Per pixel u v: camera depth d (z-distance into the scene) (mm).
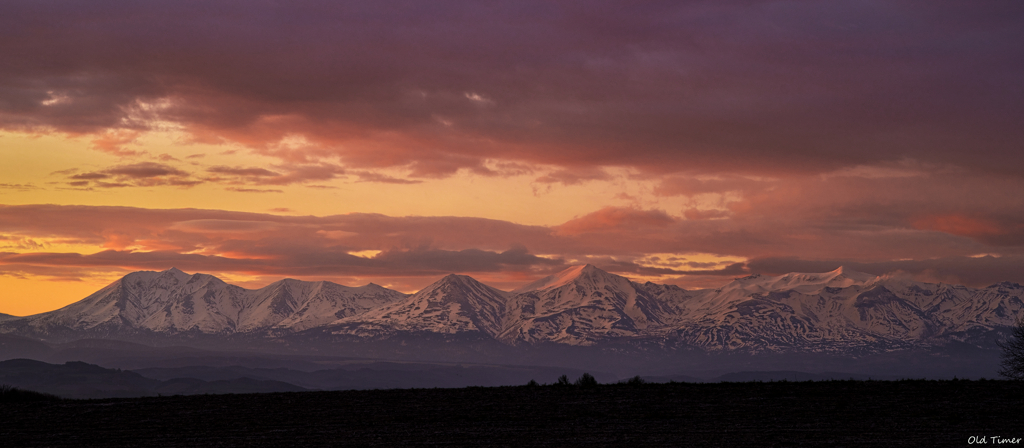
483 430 46031
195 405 57750
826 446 40188
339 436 44625
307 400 60031
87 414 53688
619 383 68875
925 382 63750
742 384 65625
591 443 41719
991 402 52906
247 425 48656
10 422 50562
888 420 47406
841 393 58219
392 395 62469
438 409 54062
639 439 42719
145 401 60625
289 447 41531
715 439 42406
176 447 42031
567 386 67000
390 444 42094
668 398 57469
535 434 44531
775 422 47344
